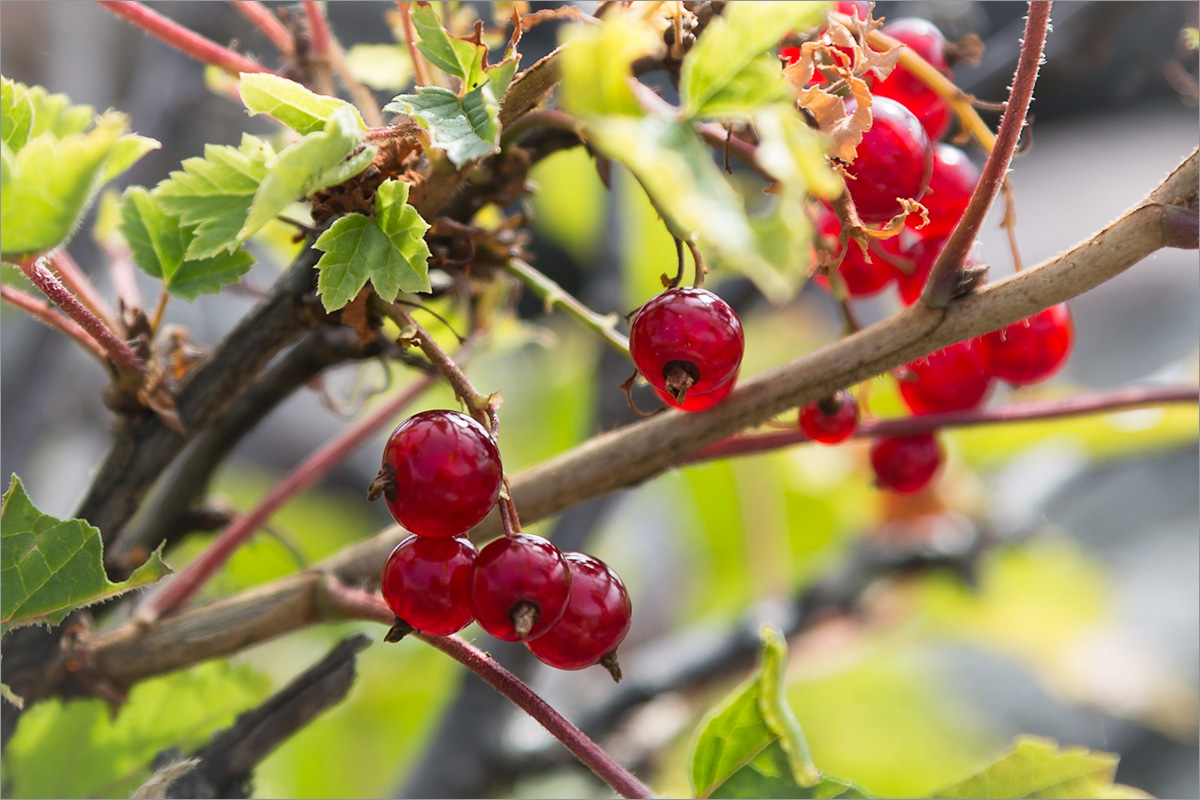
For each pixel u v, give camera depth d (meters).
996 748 0.60
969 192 0.30
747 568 0.54
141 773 0.32
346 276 0.27
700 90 0.25
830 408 0.30
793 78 0.27
